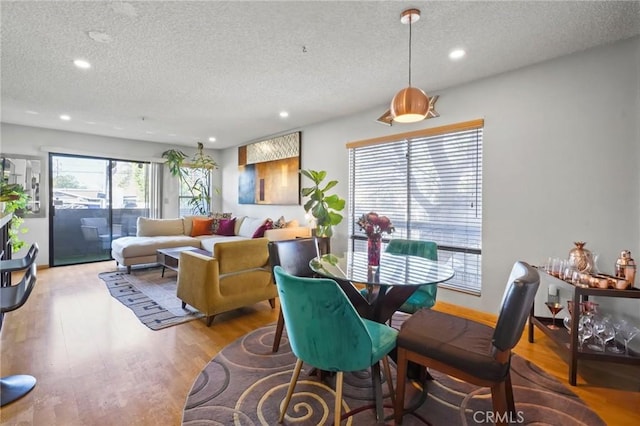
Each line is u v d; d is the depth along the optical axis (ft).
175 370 7.02
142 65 9.20
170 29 7.29
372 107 13.26
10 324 9.43
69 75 9.93
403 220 12.54
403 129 12.34
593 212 8.21
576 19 6.86
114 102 12.59
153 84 10.68
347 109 13.53
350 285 6.95
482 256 10.28
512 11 6.57
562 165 8.67
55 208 17.67
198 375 6.83
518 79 9.39
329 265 7.52
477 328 5.65
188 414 5.57
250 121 15.64
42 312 10.46
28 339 8.43
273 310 11.00
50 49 8.23
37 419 5.39
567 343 7.13
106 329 9.17
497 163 9.86
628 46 7.68
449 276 6.44
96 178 19.15
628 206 7.72
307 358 5.06
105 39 7.73
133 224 20.68
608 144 7.97
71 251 18.22
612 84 7.90
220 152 24.50
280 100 12.35
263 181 19.85
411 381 6.66
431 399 6.09
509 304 4.49
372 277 6.36
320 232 13.85
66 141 17.76
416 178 12.12
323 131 15.74
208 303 9.42
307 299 4.66
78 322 9.64
